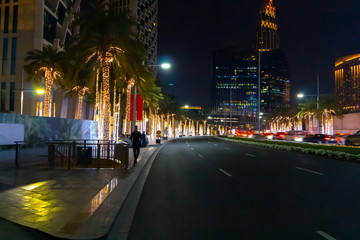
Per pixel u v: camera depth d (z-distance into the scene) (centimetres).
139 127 5050
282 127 11894
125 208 635
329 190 802
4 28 4697
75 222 500
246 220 543
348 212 584
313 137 3303
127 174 1071
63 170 1178
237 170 1238
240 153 2202
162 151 2544
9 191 757
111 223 495
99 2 2016
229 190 820
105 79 2070
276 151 2398
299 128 9062
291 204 655
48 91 3247
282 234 466
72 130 2275
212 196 746
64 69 3194
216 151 2450
